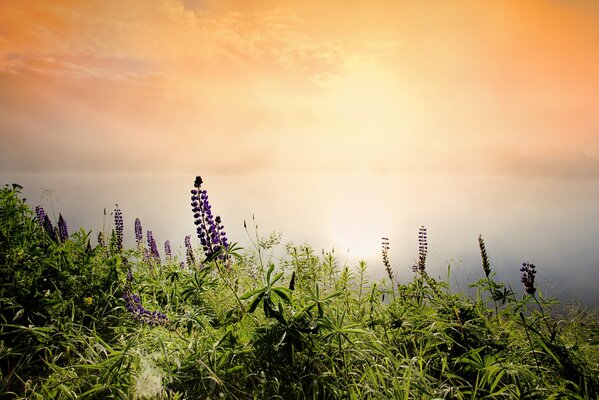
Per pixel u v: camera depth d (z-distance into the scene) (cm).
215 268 157
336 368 133
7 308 143
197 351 134
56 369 128
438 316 154
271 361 130
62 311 158
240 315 142
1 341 135
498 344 140
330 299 161
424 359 136
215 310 168
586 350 143
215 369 127
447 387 125
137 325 163
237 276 174
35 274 164
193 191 151
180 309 175
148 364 125
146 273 225
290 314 139
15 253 162
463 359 131
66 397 121
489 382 125
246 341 137
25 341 143
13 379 132
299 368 130
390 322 158
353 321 157
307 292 162
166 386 123
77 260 184
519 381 128
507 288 157
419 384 123
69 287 171
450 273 174
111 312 173
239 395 126
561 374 130
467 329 142
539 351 138
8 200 176
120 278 182
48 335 140
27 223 182
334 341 136
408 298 173
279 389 126
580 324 158
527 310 151
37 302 151
